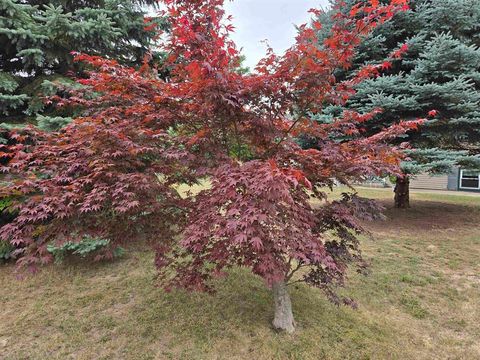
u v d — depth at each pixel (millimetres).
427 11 5309
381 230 5652
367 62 5168
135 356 2357
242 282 3492
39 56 4230
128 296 3322
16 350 2465
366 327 2658
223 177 1916
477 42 5855
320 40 5508
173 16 2129
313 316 2814
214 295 3066
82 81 2340
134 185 2107
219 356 2316
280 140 2484
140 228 2600
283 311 2600
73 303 3209
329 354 2311
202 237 1988
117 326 2756
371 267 3900
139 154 2311
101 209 2270
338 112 5699
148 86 2371
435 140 5910
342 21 2412
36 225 2314
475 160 5457
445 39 4930
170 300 3164
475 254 4348
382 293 3244
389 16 2016
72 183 2115
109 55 5297
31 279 3797
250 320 2752
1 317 2971
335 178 2543
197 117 2381
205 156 2326
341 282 2629
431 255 4328
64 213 2025
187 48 2156
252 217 1648
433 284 3441
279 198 1744
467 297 3154
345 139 5242
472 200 9062
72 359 2350
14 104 4273
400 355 2314
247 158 2668
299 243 1987
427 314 2867
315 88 2209
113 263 4266
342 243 2645
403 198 7375
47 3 4938
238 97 2039
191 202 2447
